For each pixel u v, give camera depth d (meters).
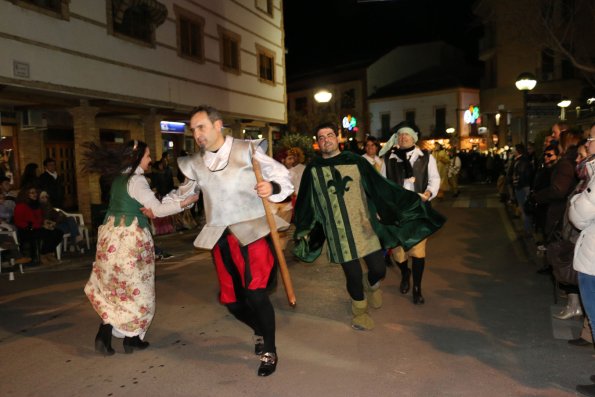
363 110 46.44
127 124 17.77
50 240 9.18
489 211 14.70
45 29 11.09
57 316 5.87
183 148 20.09
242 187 4.12
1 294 7.00
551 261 4.81
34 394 3.91
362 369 4.15
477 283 6.75
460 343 4.65
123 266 4.42
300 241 5.21
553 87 31.61
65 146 16.11
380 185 4.98
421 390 3.77
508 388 3.77
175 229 12.67
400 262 6.21
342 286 6.73
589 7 19.77
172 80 15.34
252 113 20.27
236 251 4.23
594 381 3.78
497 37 33.31
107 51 12.83
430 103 42.97
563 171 5.86
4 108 13.35
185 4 15.88
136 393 3.88
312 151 16.91
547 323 5.12
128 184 4.44
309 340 4.80
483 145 41.28
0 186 9.63
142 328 4.56
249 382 3.99
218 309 5.92
